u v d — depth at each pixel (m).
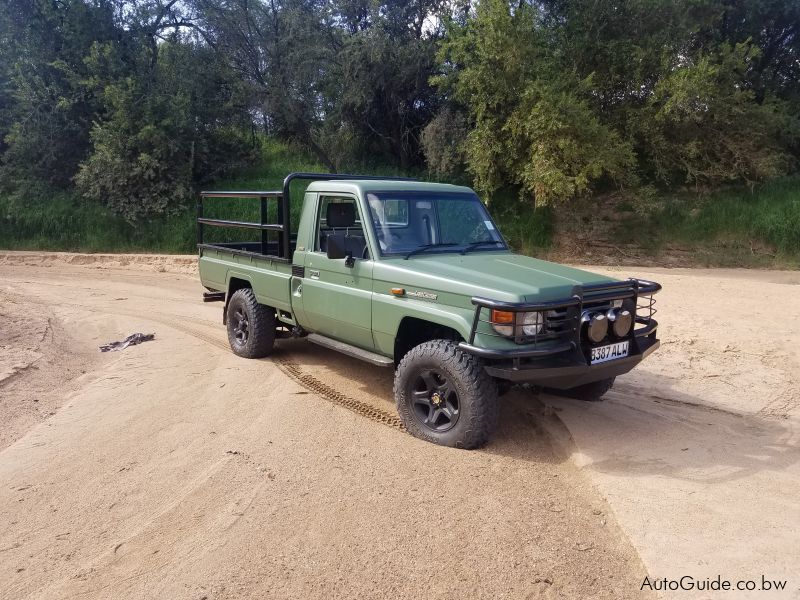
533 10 18.14
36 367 7.45
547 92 16.31
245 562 3.59
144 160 21.16
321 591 3.33
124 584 3.44
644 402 6.31
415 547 3.71
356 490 4.41
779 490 4.32
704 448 5.09
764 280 13.73
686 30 18.22
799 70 21.45
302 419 5.79
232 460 4.93
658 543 3.62
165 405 6.25
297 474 4.68
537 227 18.77
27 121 22.67
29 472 4.85
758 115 18.78
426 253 5.94
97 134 21.31
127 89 21.70
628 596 3.25
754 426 5.70
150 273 17.34
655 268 16.16
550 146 16.59
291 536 3.85
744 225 17.48
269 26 23.20
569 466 4.80
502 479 4.56
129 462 4.98
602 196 19.67
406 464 4.81
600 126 17.03
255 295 7.65
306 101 23.02
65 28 22.66
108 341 9.18
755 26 20.62
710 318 9.45
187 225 20.89
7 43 23.23
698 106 18.00
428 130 20.19
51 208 22.11
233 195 8.07
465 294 4.95
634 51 17.92
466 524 3.95
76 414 6.06
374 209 5.99
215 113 23.61
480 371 4.91
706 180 19.36
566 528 3.90
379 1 21.39
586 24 18.38
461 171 20.67
